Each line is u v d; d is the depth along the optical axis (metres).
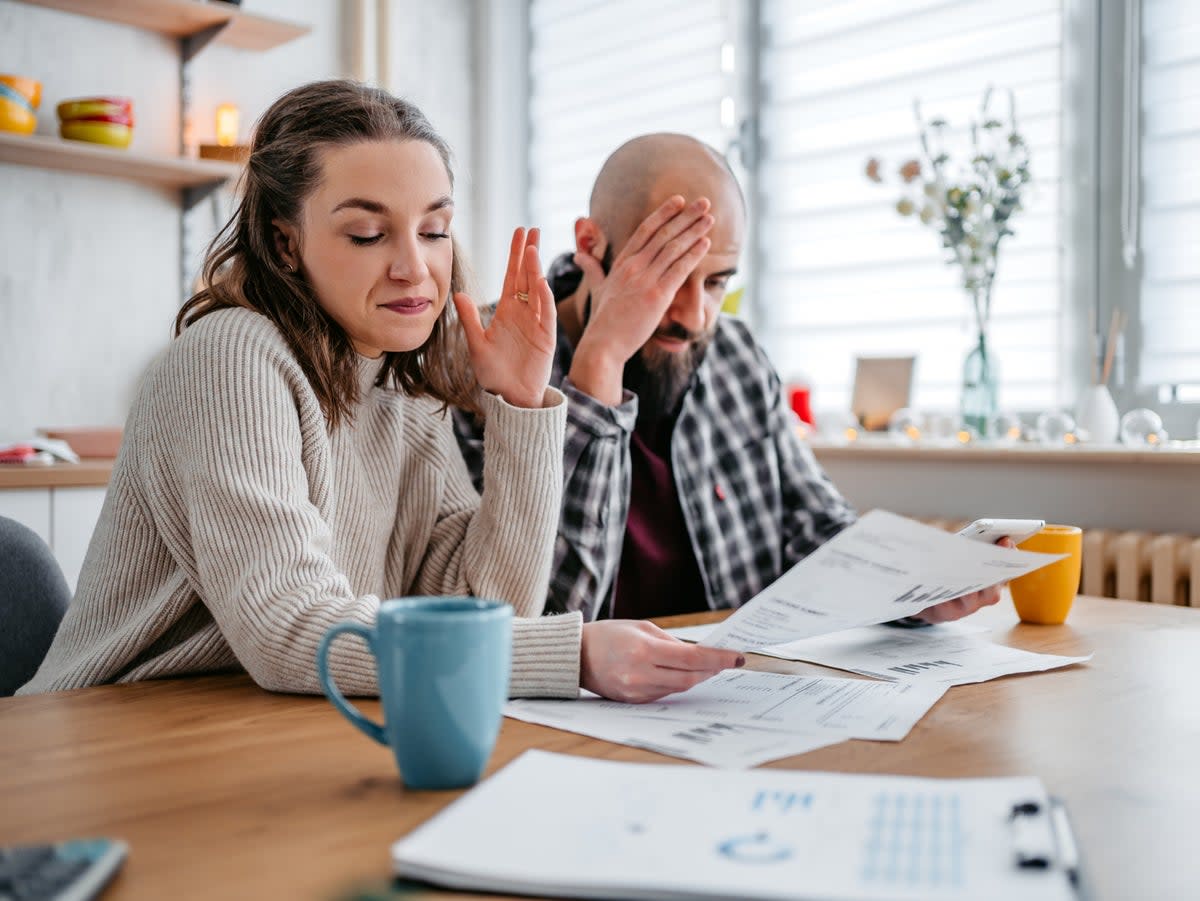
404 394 1.20
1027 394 2.51
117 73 3.00
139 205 3.03
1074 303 2.44
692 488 1.60
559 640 0.83
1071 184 2.44
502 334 1.14
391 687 0.60
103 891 0.46
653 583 1.57
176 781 0.62
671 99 3.28
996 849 0.48
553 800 0.55
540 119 3.71
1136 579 1.97
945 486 2.37
